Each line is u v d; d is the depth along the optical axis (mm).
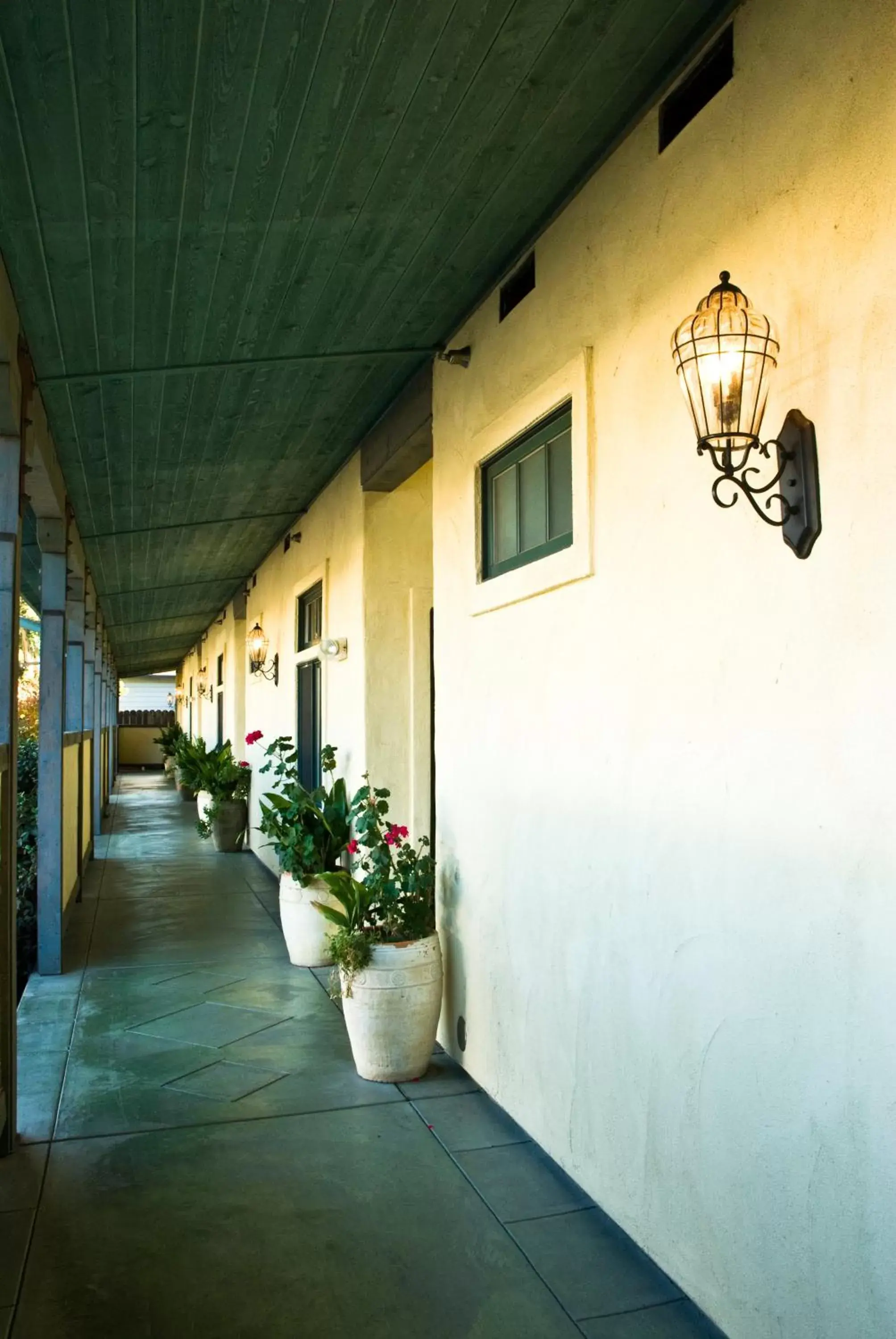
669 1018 2689
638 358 2891
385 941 4355
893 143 1934
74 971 6254
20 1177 3412
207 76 2477
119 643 17234
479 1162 3477
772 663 2283
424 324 4324
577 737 3254
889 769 1927
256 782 11297
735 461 2414
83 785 9445
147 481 6312
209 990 5789
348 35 2387
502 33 2445
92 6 2188
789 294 2232
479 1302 2660
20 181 2836
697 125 2592
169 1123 3846
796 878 2193
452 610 4465
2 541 3814
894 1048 1900
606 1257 2854
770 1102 2262
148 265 3404
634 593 2902
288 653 8867
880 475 1959
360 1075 4320
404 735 6086
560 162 3090
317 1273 2811
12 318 3455
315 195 3102
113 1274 2822
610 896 3025
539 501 3650
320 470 6793
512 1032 3795
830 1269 2059
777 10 2283
